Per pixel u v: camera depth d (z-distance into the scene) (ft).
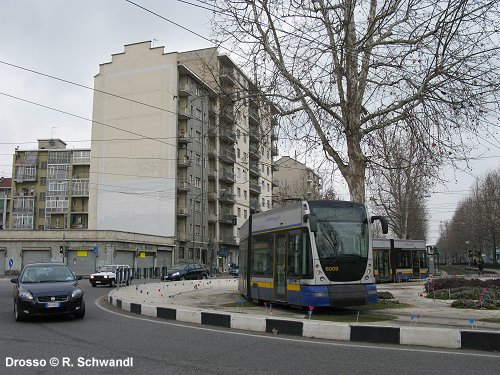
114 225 187.73
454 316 42.60
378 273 110.42
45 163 259.80
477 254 243.81
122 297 60.95
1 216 281.74
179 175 189.78
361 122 53.88
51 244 170.81
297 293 45.16
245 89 54.39
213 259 213.66
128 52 194.18
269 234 52.85
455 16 37.99
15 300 40.96
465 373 22.40
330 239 44.96
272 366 23.72
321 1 48.85
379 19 47.98
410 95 52.54
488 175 205.67
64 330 35.50
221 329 36.96
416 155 53.67
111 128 192.44
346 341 31.58
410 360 25.36
